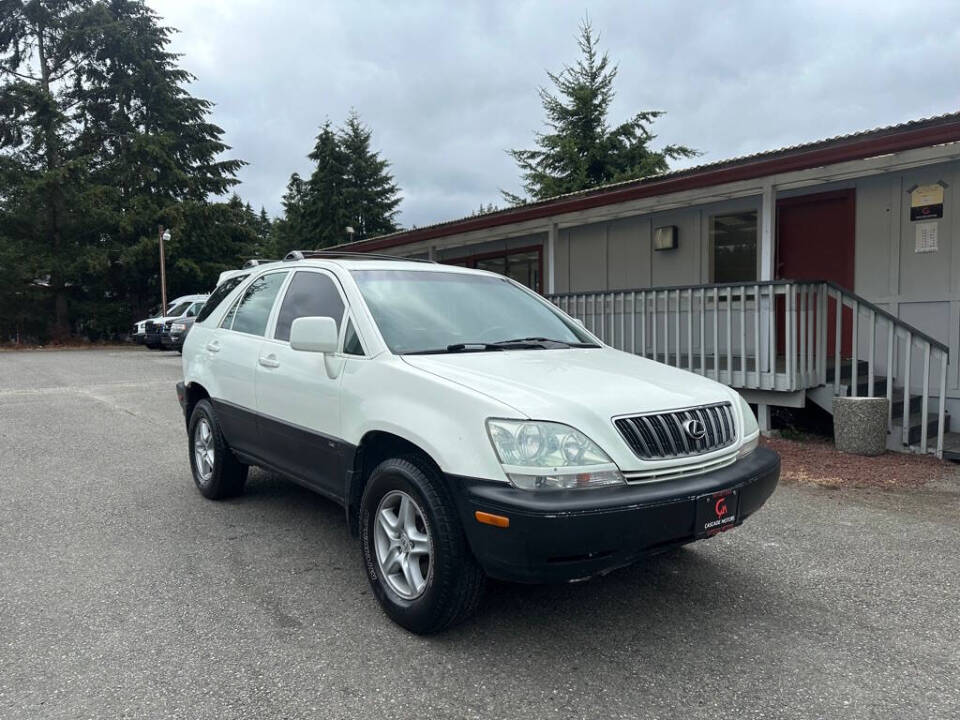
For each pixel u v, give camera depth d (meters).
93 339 34.31
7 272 30.42
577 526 2.72
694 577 3.91
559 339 4.39
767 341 7.42
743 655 3.04
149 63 35.81
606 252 11.55
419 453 3.28
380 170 44.41
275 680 2.83
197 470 5.54
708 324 8.48
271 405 4.37
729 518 3.12
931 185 7.84
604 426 2.96
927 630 3.27
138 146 34.00
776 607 3.52
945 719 2.56
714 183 7.90
